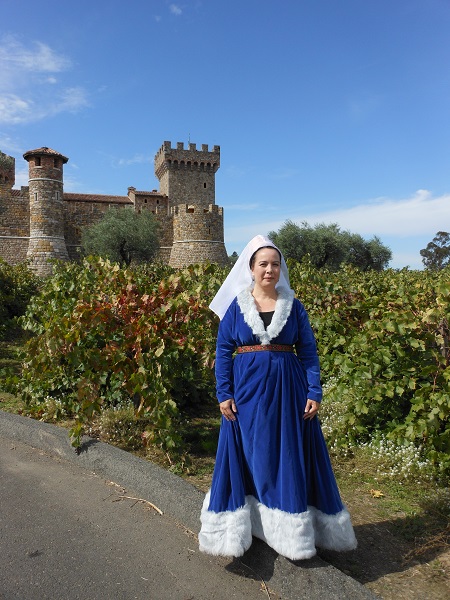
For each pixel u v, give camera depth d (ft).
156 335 15.79
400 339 15.78
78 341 16.67
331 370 20.12
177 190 198.70
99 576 9.00
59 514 11.37
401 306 18.35
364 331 17.11
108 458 13.70
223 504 9.12
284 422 9.00
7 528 10.62
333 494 9.20
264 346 9.46
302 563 8.74
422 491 12.75
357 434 16.26
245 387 9.31
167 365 15.74
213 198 203.41
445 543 9.86
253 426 9.11
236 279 10.29
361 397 15.46
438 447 13.83
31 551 9.75
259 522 9.05
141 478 12.53
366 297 22.53
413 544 10.13
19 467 14.16
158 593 8.59
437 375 14.14
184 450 15.55
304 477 8.86
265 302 9.96
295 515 8.57
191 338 17.01
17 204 136.36
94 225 141.18
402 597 8.32
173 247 152.87
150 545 10.12
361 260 166.81
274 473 8.93
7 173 182.50
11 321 35.94
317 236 151.64
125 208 148.56
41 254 131.95
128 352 16.92
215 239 152.25
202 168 201.87
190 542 10.28
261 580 9.02
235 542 8.74
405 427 14.08
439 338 14.60
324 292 23.82
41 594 8.41
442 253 202.80
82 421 14.96
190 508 11.00
